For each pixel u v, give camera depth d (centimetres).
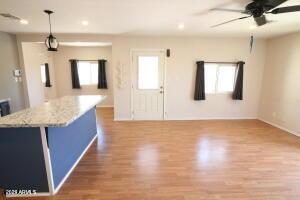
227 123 513
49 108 274
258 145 364
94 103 320
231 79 547
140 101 536
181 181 246
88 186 236
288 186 237
